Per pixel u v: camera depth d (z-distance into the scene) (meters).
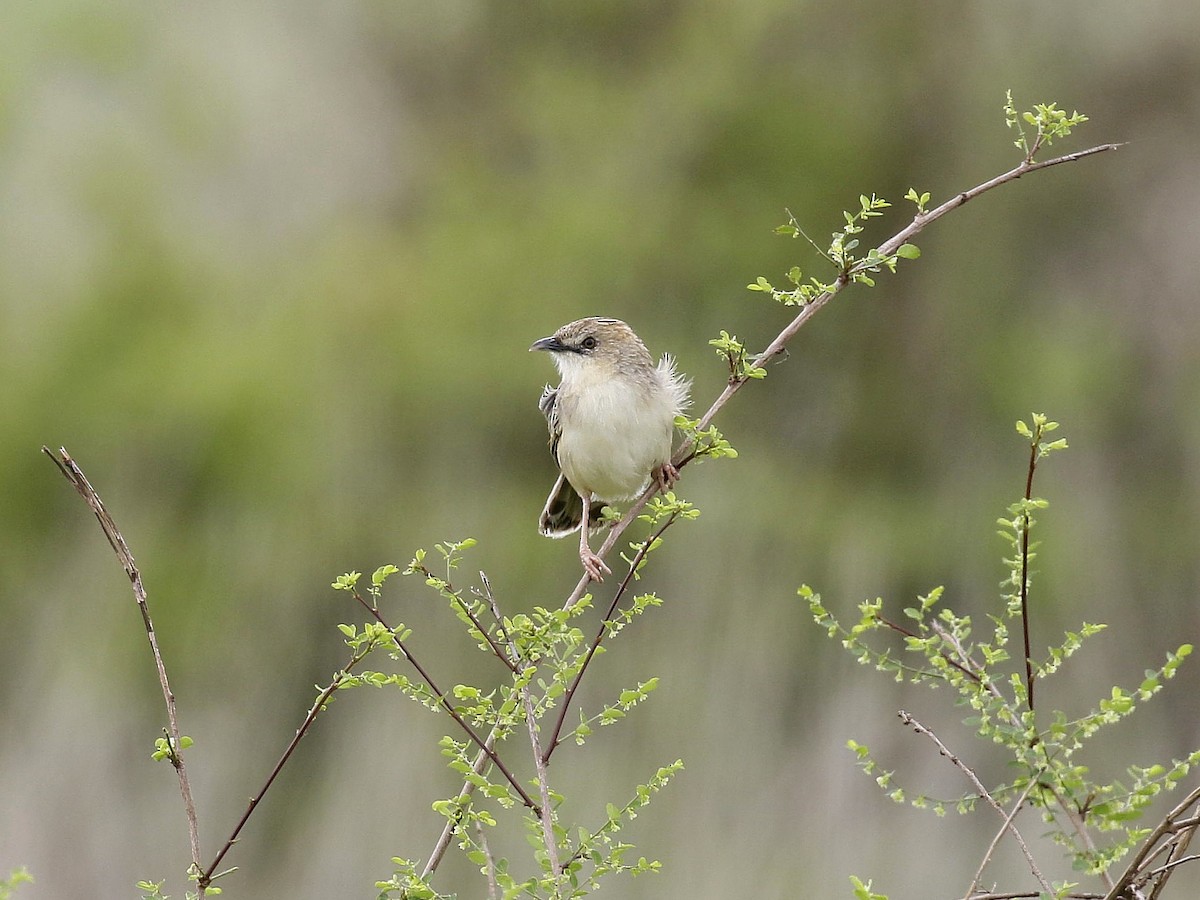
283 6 20.72
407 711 16.53
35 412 19.62
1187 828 3.84
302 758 16.86
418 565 4.21
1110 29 19.38
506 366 19.09
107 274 20.39
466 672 16.80
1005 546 17.69
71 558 19.17
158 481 19.28
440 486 18.86
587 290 19.50
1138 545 18.33
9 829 17.22
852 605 17.33
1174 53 19.28
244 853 16.52
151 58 20.61
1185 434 18.70
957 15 19.88
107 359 20.00
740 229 19.66
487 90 20.94
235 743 17.62
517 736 14.80
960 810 3.89
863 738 15.41
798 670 16.36
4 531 19.25
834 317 19.34
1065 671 16.36
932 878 14.27
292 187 20.75
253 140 20.70
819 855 14.83
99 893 16.89
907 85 19.97
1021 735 3.74
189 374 19.42
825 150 19.88
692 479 17.75
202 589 18.66
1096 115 19.61
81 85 20.61
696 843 15.05
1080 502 18.44
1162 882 3.79
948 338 19.34
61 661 18.53
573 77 20.72
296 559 18.61
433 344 19.30
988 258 19.58
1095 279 19.50
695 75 20.16
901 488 18.88
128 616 18.52
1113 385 18.98
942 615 4.18
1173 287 19.19
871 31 19.92
